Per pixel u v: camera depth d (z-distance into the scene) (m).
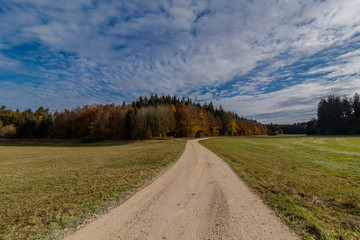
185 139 55.59
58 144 48.62
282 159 13.67
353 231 3.74
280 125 182.50
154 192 6.64
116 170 10.77
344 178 7.88
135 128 55.06
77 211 5.00
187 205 5.35
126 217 4.59
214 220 4.34
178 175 9.36
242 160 13.75
